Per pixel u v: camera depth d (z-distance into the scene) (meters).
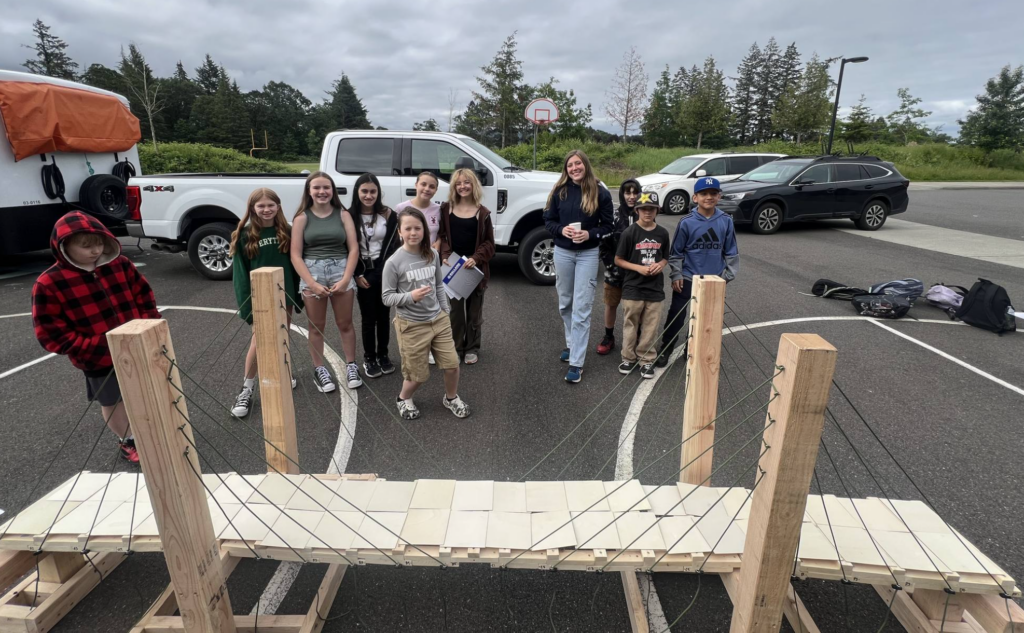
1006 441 3.56
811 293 7.12
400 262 3.42
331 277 3.93
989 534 2.71
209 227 7.33
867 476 3.19
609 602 2.32
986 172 32.84
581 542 2.06
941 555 1.97
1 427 3.67
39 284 2.64
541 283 7.43
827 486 3.10
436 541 2.06
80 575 2.30
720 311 2.34
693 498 2.32
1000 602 1.91
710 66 52.75
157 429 1.61
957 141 48.25
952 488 3.08
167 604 2.15
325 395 4.18
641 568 2.00
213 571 1.90
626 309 4.40
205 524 1.85
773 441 1.58
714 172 14.85
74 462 3.28
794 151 37.16
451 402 3.86
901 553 1.98
